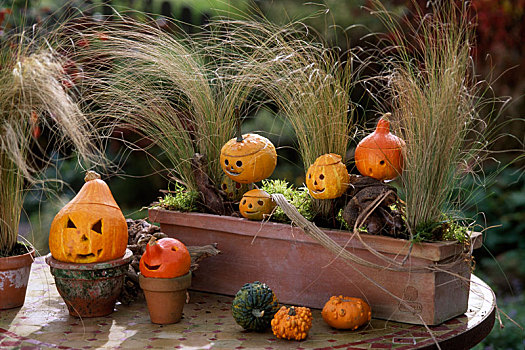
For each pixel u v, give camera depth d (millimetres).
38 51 1869
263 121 4551
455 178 1896
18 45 1935
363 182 1904
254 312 1740
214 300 2072
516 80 4828
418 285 1799
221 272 2113
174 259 1806
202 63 2383
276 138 4605
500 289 4465
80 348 1643
